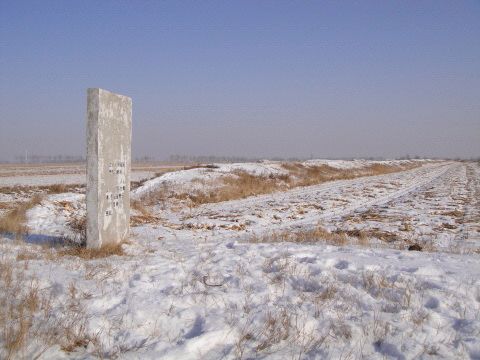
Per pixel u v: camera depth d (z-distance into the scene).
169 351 4.55
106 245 9.25
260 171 34.91
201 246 10.36
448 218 16.59
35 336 4.70
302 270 7.44
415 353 4.61
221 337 4.92
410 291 6.24
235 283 6.92
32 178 42.75
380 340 4.92
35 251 8.99
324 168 50.66
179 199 22.67
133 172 56.91
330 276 7.08
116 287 6.55
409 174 62.12
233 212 18.95
